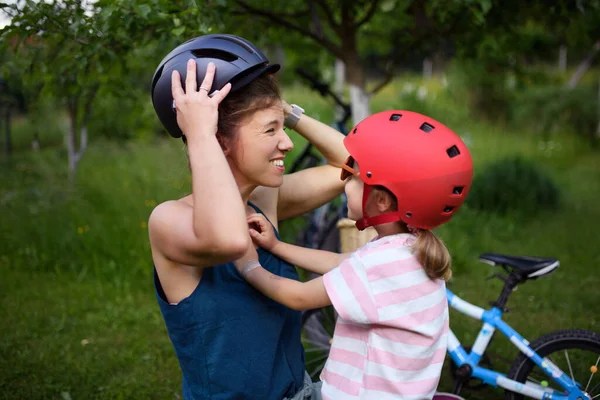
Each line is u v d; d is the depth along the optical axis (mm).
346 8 4379
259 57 1346
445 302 1527
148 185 6762
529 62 6629
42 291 4840
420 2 4305
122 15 2812
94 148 9008
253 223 1513
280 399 1404
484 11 3309
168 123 1400
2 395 3311
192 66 1313
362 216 1577
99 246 5352
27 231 5719
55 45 3045
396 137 1479
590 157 10773
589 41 4395
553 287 4930
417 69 21422
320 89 4527
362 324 1481
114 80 3869
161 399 3354
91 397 3350
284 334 1461
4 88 7168
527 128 12266
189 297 1306
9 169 7883
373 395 1434
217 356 1319
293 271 1575
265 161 1351
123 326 4254
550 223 6656
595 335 2869
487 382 2979
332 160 1764
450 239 5703
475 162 9031
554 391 2873
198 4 2863
